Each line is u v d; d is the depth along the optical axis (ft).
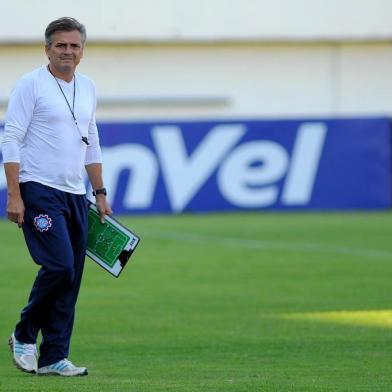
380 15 297.74
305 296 127.34
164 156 241.76
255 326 105.81
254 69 297.33
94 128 77.30
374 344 94.58
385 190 250.57
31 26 282.56
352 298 125.39
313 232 203.62
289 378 77.15
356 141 248.93
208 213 243.60
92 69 290.76
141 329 104.42
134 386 72.08
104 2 287.28
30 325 75.61
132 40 289.53
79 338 99.25
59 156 73.67
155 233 204.03
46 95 73.56
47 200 73.41
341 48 300.20
